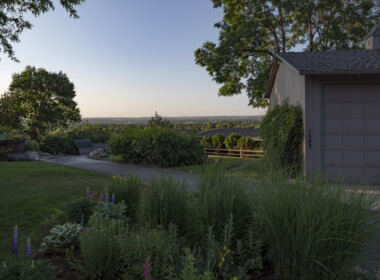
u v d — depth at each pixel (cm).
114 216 479
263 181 370
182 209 416
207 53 2816
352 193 312
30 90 5616
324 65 993
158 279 296
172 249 328
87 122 9388
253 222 354
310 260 286
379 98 958
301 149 1020
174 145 1529
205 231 371
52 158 2217
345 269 286
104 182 951
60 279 317
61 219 498
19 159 1866
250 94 2948
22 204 646
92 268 321
